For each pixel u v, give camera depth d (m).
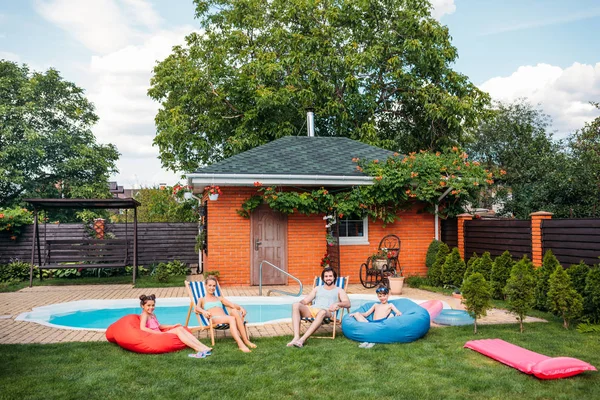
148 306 6.73
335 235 13.12
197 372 5.40
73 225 15.66
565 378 5.16
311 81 20.81
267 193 12.19
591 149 15.66
